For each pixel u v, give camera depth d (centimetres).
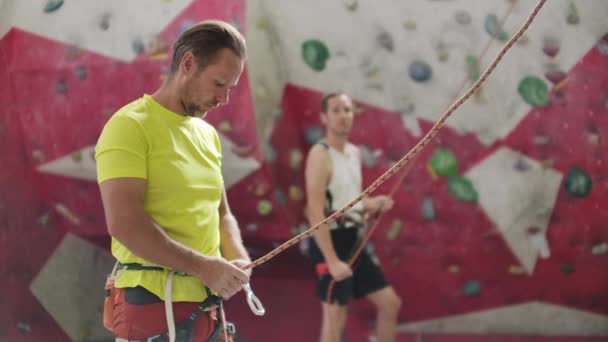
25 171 370
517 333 382
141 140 162
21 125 368
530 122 370
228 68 167
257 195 366
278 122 375
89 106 362
